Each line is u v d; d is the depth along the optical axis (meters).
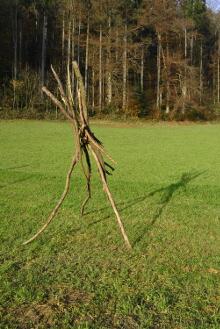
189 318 5.83
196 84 68.69
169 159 24.59
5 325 5.61
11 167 20.03
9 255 8.07
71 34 67.31
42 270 7.39
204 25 82.81
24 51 71.25
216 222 10.66
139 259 7.99
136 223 10.41
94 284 6.85
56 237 9.17
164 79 69.00
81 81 8.28
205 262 7.89
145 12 65.94
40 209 11.52
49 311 5.98
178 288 6.73
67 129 45.19
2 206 11.84
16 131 41.97
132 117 62.03
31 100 60.12
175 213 11.43
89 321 5.74
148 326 5.61
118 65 66.81
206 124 62.25
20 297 6.34
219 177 18.30
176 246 8.80
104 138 38.50
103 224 10.23
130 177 17.66
